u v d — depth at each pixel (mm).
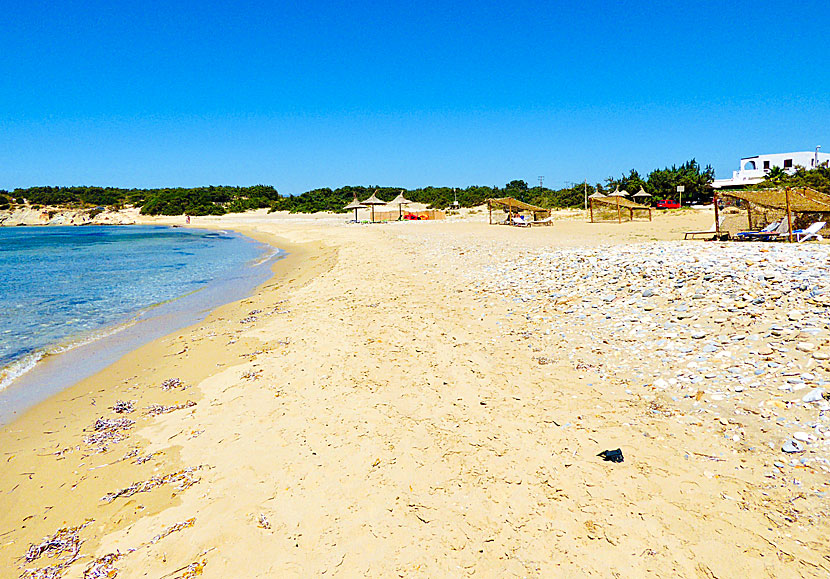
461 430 6379
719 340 7992
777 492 4676
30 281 22125
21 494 5570
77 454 6398
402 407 7164
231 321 13359
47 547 4699
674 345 8188
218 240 53562
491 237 30062
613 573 3979
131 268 27375
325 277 20000
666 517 4527
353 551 4398
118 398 8273
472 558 4230
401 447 6051
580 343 9062
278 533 4688
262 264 28359
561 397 7094
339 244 35125
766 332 7879
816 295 8836
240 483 5531
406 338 10422
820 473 4809
